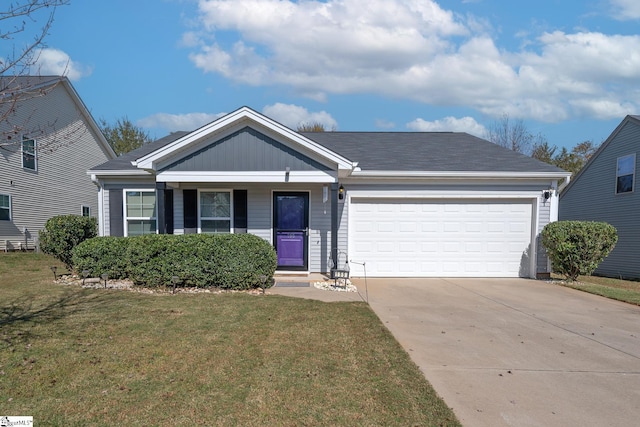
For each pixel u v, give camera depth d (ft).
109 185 34.96
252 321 18.57
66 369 12.79
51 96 57.16
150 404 10.69
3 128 48.75
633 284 39.73
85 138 67.51
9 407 10.45
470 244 34.27
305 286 28.35
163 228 30.55
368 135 45.96
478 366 14.01
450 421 10.16
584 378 13.16
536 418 10.47
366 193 33.76
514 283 31.63
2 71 15.89
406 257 34.14
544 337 17.57
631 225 50.47
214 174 30.01
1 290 24.88
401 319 20.02
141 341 15.51
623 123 51.80
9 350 14.26
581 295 27.30
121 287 26.16
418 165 34.55
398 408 10.75
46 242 31.27
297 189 33.63
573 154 102.32
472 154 38.22
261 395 11.31
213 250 26.12
